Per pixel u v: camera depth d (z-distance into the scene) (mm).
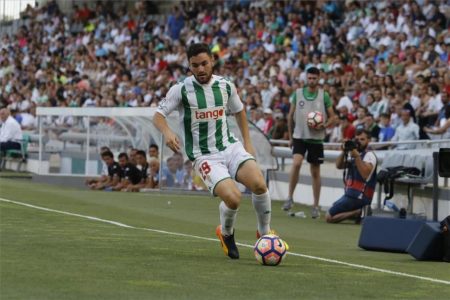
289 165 26766
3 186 24922
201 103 11703
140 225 16375
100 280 9461
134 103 35938
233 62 35938
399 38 30266
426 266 11836
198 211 20391
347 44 32656
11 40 51594
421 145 22188
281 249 11086
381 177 18875
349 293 9250
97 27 47250
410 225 13578
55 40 48656
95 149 28938
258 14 38281
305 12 36219
